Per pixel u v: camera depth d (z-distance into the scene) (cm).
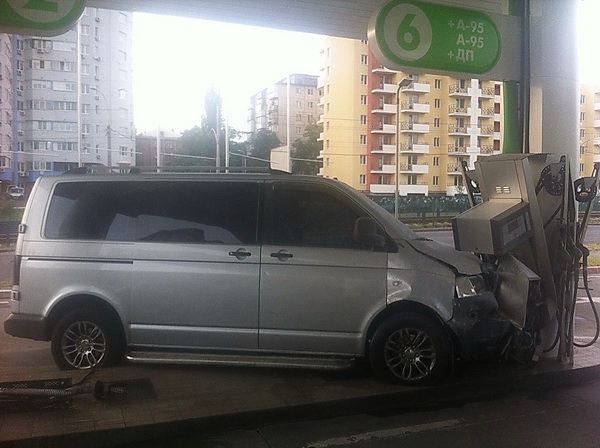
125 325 610
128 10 880
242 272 592
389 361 579
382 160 6806
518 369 633
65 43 6581
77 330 625
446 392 575
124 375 607
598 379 645
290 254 590
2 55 6181
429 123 6944
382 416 532
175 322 602
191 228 611
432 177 7006
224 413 501
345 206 604
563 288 659
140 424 477
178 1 832
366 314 579
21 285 622
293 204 608
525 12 719
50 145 6612
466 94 7012
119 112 6838
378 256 584
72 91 6644
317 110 10256
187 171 647
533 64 718
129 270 607
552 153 700
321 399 538
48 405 512
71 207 630
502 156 636
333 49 6819
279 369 637
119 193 629
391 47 682
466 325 570
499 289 634
